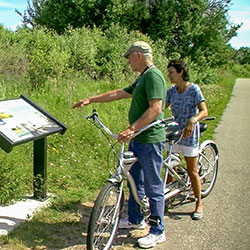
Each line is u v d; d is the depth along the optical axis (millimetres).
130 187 4066
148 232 4152
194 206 4984
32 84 10156
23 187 4938
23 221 4215
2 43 13461
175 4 24203
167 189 4527
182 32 24688
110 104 9656
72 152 6348
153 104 3645
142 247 3863
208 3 25188
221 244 4070
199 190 4660
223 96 19781
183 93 4566
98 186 5371
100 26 22375
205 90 19172
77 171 5707
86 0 22594
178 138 4488
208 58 26297
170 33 24219
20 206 4570
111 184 3615
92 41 17562
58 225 4203
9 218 4250
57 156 6133
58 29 23516
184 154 4590
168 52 24188
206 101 15359
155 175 3861
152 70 3707
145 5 23578
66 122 7430
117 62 16375
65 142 6637
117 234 4109
